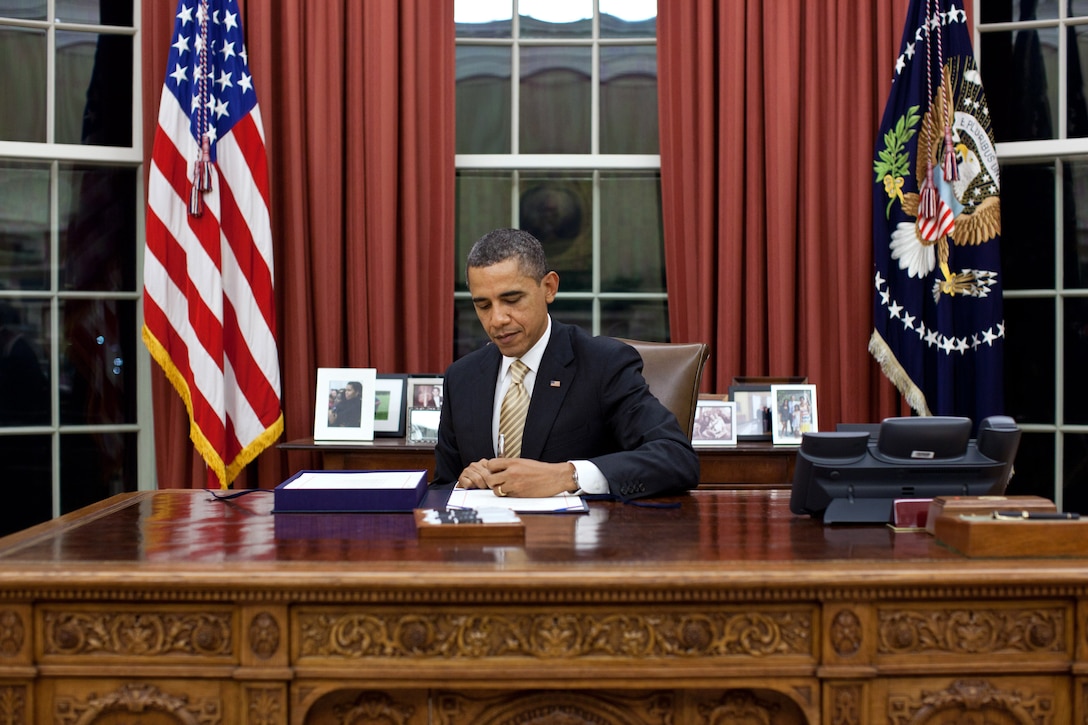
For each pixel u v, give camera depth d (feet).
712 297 11.85
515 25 12.91
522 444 6.81
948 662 4.16
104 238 12.54
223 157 11.12
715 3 11.82
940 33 11.17
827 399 11.73
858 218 11.57
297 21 11.59
